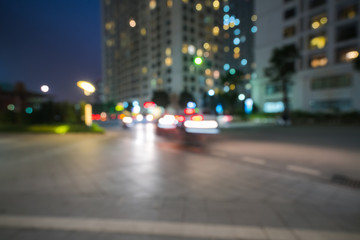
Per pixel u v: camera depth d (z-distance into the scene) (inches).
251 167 175.2
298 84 1243.8
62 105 575.5
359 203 104.5
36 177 145.7
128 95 2851.9
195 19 2188.7
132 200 106.4
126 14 2837.1
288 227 80.8
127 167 173.8
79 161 195.9
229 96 1353.3
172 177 146.6
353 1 1021.2
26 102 717.3
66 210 94.4
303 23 1214.9
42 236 73.7
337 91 1086.4
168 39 2164.1
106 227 79.7
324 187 128.0
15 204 101.0
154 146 289.7
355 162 195.5
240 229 78.9
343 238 73.2
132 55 2733.8
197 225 81.4
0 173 155.7
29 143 325.1
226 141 345.7
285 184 133.3
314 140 356.8
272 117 1144.2
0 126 514.9
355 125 790.5
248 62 3221.0
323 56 1149.1
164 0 2191.2
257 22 1476.4
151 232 76.4
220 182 136.4
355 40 1011.9
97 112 566.6
